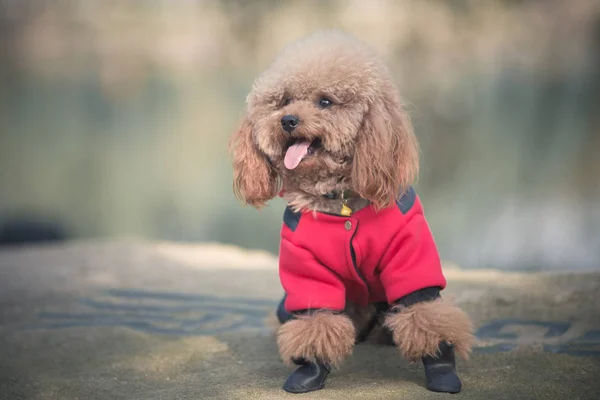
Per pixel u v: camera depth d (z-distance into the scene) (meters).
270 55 16.23
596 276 4.02
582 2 15.81
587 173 10.23
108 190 10.55
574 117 13.52
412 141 2.62
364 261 2.60
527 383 2.48
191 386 2.63
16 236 8.99
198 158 12.59
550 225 7.90
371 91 2.53
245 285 4.50
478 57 15.45
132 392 2.63
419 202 2.67
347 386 2.53
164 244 6.38
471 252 7.16
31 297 4.27
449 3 15.55
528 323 3.25
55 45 18.23
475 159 11.03
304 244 2.58
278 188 2.83
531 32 15.95
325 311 2.54
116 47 17.95
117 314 3.81
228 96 16.42
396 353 2.92
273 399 2.40
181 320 3.65
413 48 15.07
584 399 2.32
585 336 3.03
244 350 3.09
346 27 15.09
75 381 2.77
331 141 2.50
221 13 17.05
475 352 2.87
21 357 3.09
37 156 12.77
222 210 9.65
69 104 16.86
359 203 2.62
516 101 14.42
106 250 6.00
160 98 16.92
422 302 2.51
